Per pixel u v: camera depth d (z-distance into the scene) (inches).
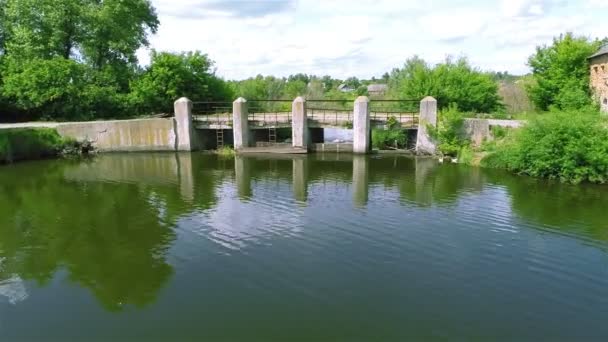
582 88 1330.0
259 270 530.0
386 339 398.6
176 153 1395.2
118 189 920.9
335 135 1998.0
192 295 474.9
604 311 441.7
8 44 1584.6
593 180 920.3
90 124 1379.2
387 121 1344.7
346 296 470.0
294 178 1023.6
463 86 1503.4
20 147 1266.0
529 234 641.0
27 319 434.0
